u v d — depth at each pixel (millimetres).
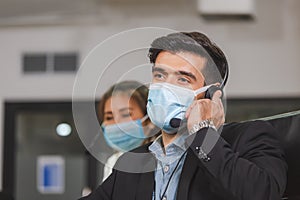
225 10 8133
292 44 9102
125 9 9102
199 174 2246
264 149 2299
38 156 9836
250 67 9156
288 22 9109
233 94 9180
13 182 9758
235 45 9156
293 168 2428
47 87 9500
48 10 8734
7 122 9656
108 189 2541
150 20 9172
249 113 9195
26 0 8250
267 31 9125
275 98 9156
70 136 9781
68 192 9742
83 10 8781
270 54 9148
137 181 2412
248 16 8516
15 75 9555
